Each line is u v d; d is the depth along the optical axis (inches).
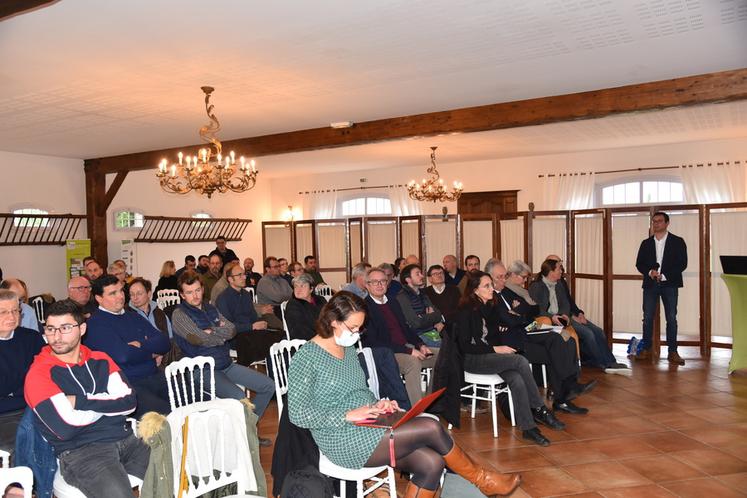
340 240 379.6
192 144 315.0
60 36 149.1
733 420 176.9
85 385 106.7
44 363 104.1
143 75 184.9
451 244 344.5
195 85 197.9
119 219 386.9
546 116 226.2
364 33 151.3
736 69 192.5
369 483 128.4
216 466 101.1
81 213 364.5
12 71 178.7
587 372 240.2
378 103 231.0
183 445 94.5
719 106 252.5
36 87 197.0
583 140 339.3
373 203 472.1
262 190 507.8
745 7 138.3
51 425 99.1
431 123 250.8
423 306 209.6
